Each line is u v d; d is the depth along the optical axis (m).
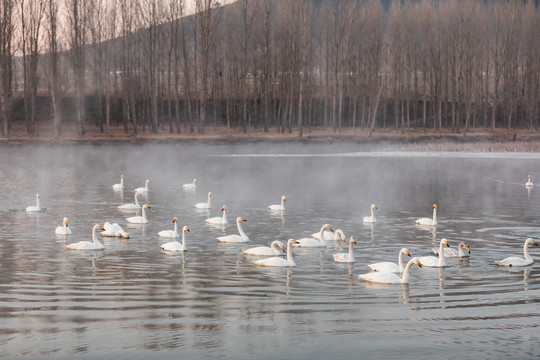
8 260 22.70
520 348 14.76
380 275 19.97
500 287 19.53
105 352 14.49
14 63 99.31
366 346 14.88
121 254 23.81
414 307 17.55
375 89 102.12
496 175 55.16
